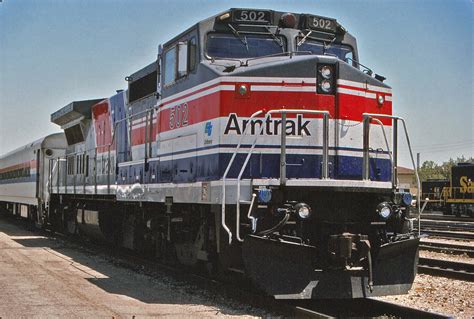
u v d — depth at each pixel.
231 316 7.55
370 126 9.19
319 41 10.03
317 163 8.80
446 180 48.72
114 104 14.48
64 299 8.61
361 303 8.62
